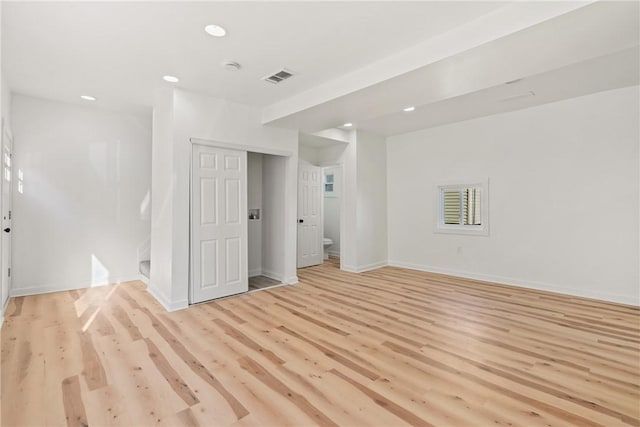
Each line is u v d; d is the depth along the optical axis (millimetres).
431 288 4367
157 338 2699
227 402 1840
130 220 4617
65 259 4113
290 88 3500
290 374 2146
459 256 5098
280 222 4832
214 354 2422
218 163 3859
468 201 5129
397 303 3695
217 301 3766
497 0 2014
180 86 3434
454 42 2346
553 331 2852
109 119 4418
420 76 2725
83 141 4215
